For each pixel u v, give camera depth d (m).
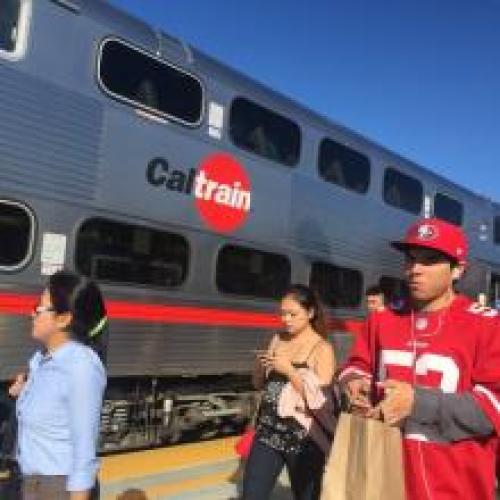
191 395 11.34
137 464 9.09
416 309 3.86
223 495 7.92
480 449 3.65
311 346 5.65
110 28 9.58
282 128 12.41
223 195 11.18
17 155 8.41
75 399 3.99
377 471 3.55
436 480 3.61
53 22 8.88
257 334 11.77
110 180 9.47
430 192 16.56
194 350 10.67
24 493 4.11
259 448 5.56
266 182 12.01
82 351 4.08
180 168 10.47
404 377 3.74
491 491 3.67
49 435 4.04
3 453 4.78
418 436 3.64
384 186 14.98
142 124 9.93
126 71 9.77
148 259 9.99
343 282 13.86
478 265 18.56
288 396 5.47
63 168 8.90
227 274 11.26
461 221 17.91
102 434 9.87
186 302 10.56
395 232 15.24
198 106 10.82
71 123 9.01
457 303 3.80
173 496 7.73
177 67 10.51
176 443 11.23
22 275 8.42
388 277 14.99
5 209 8.28
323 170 13.31
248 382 12.33
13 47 8.48
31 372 4.21
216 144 11.08
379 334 3.89
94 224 9.26
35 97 8.62
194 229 10.69
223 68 11.44
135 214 9.78
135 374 9.81
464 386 3.67
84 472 3.98
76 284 4.15
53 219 8.75
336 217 13.56
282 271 12.35
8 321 8.27
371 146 14.68
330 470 3.65
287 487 8.17
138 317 9.85
